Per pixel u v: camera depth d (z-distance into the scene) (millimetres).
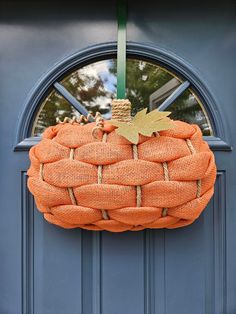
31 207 928
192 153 739
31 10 939
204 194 758
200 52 942
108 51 935
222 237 923
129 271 913
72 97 936
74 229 917
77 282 915
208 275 922
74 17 939
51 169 731
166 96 942
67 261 917
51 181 733
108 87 947
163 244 917
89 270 918
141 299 911
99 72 948
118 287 912
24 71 939
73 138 737
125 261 913
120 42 895
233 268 924
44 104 940
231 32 944
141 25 939
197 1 943
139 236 915
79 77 945
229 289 921
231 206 929
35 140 930
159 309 913
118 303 911
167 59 936
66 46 938
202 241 921
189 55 941
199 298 917
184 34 944
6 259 927
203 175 735
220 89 937
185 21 944
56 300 917
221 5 943
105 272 913
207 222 923
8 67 938
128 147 722
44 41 939
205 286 919
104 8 938
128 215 725
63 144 741
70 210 737
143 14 939
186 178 721
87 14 939
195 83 935
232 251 926
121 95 875
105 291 911
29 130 935
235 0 939
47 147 746
